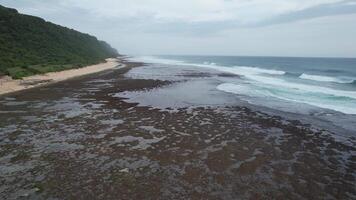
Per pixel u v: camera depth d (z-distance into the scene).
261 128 12.94
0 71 27.34
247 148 10.37
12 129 12.30
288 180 7.91
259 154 9.80
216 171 8.41
